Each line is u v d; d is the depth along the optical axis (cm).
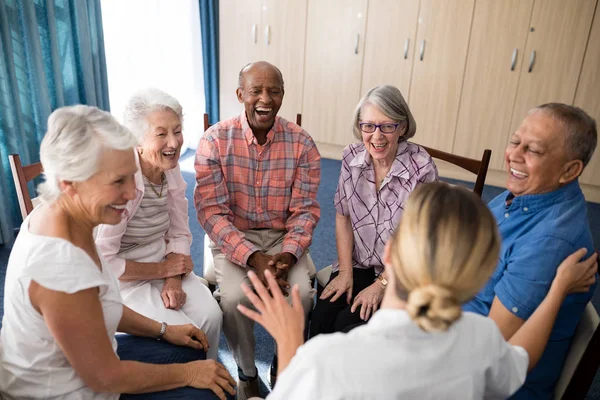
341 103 459
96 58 322
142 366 120
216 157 184
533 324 104
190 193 378
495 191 423
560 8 369
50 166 102
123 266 160
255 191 191
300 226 190
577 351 123
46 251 102
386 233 182
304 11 439
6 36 257
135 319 141
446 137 436
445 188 79
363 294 174
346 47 439
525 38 385
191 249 297
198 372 131
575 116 118
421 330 76
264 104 176
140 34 383
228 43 475
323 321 176
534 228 124
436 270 74
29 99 285
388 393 74
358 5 422
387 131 170
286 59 462
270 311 100
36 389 113
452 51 409
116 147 104
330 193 399
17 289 103
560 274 107
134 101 152
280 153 188
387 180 178
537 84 394
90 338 106
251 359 183
